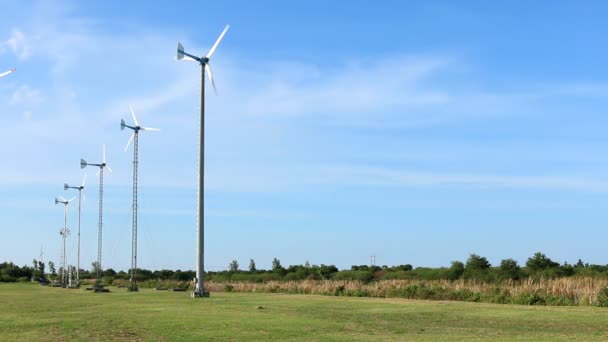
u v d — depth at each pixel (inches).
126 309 1217.4
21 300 1654.8
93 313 1124.5
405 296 1835.6
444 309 1211.2
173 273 5019.7
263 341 714.8
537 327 865.5
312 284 2508.6
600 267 2593.5
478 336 759.1
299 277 3902.6
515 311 1149.1
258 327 858.1
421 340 714.8
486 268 2955.2
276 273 4261.8
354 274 3604.8
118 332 818.2
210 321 939.3
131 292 2304.4
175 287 3132.4
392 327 870.4
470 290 1742.1
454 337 748.0
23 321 981.8
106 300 1593.3
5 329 877.2
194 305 1339.8
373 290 2016.5
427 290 1801.2
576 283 1621.6
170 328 848.9
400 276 3319.4
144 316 1034.7
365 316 1047.6
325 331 815.1
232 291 2630.4
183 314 1072.2
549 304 1467.8
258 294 2112.5
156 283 3540.8
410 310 1181.7
